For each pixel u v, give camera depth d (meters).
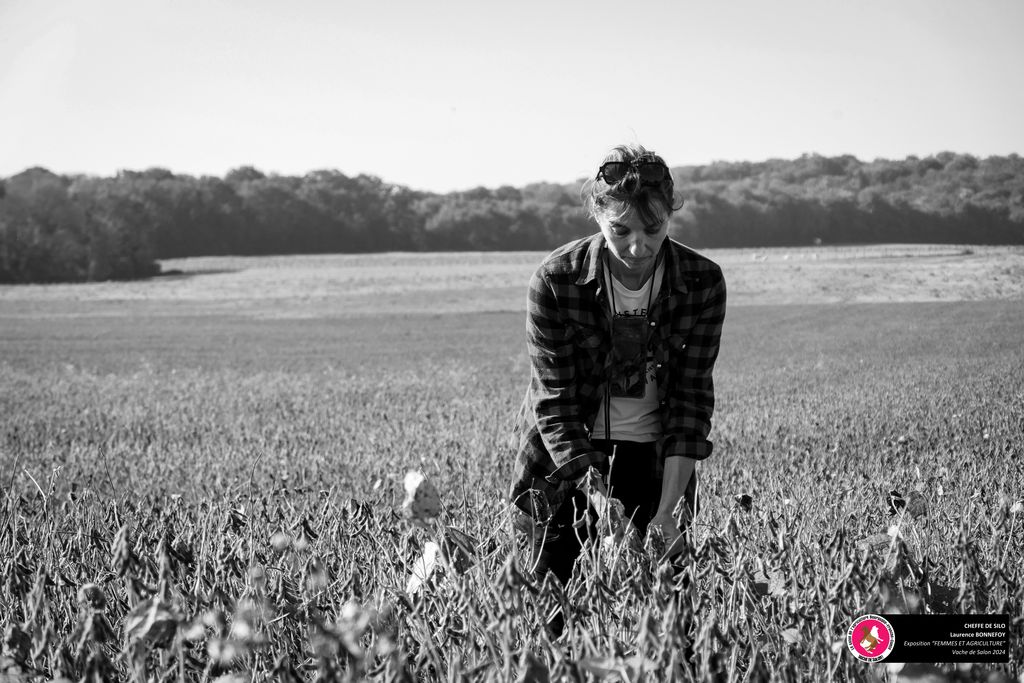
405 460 6.75
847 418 8.63
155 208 103.81
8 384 17.27
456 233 110.12
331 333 31.00
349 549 3.02
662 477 3.36
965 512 3.54
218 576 2.40
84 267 73.94
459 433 8.70
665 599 1.97
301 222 110.44
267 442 8.75
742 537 2.45
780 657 2.09
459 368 18.39
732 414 9.63
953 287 29.30
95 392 15.44
